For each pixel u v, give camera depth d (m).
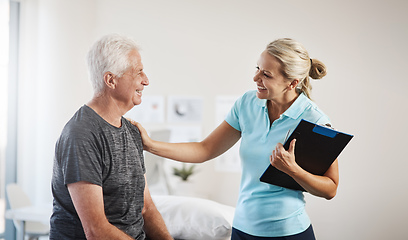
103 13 4.62
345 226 4.05
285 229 1.82
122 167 1.61
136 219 1.68
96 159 1.51
